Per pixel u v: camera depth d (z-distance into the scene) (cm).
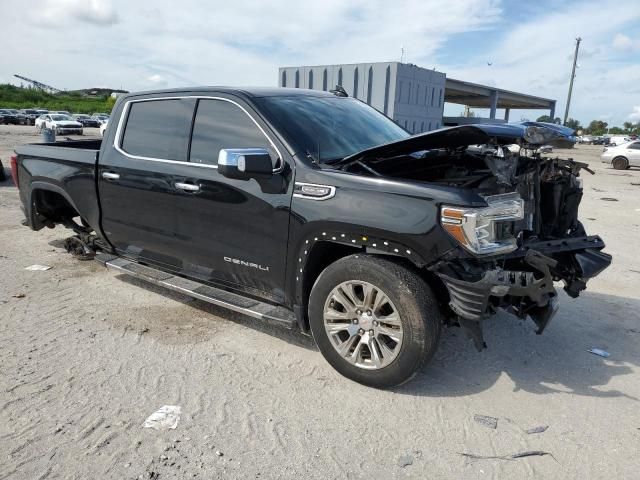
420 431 297
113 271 570
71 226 586
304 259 347
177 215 417
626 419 314
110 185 468
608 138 7700
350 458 273
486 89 4559
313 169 342
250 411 312
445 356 389
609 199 1288
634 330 447
